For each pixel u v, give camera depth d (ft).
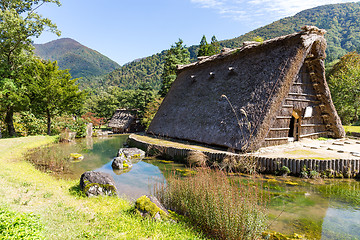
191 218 19.45
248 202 16.80
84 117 124.98
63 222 15.79
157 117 75.10
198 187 20.56
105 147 64.85
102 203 21.48
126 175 35.14
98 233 14.56
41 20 69.31
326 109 54.54
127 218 17.89
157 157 48.06
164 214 18.95
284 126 45.98
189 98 63.41
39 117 81.82
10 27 62.39
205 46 135.85
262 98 41.55
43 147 55.67
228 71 54.24
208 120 50.26
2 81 64.18
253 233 15.89
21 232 9.61
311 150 40.65
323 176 32.50
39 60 76.64
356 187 29.04
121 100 190.60
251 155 35.60
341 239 17.35
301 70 50.14
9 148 48.73
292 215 21.38
